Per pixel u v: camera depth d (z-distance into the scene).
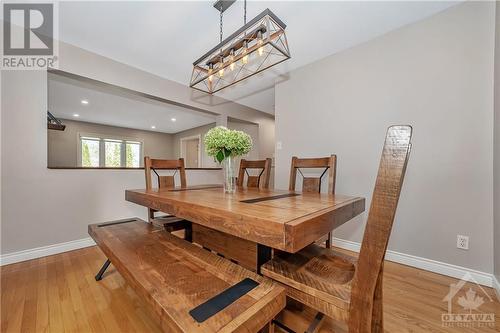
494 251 1.63
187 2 1.80
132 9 1.88
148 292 0.81
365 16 1.96
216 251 1.41
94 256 2.19
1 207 1.99
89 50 2.49
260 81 3.35
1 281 1.70
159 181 2.14
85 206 2.49
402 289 1.62
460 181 1.80
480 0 1.72
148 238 1.41
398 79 2.12
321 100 2.70
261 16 1.40
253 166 2.46
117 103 4.09
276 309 0.79
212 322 0.66
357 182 2.39
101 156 6.04
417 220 1.99
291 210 0.99
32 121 2.14
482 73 1.71
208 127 6.11
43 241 2.20
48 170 2.24
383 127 2.21
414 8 1.87
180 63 2.80
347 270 0.99
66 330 1.19
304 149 2.86
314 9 1.88
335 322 1.25
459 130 1.80
